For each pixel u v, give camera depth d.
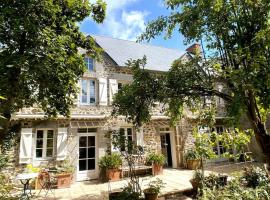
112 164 11.09
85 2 7.79
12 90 6.02
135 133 12.84
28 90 6.34
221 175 8.62
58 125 11.23
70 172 10.23
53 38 6.38
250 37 4.54
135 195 6.95
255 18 4.45
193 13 5.01
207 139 8.11
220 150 15.05
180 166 13.72
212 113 6.89
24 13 5.92
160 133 14.39
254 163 13.34
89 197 8.30
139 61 6.48
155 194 7.21
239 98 4.39
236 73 4.32
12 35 6.01
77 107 11.80
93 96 12.59
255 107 4.88
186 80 5.64
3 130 6.28
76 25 7.71
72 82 7.16
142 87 6.07
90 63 12.70
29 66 5.88
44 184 9.54
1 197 5.88
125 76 13.46
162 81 5.95
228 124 4.79
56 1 7.00
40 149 10.84
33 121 10.70
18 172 9.99
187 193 8.43
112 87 12.78
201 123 7.12
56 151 10.93
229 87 5.05
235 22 4.68
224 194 6.62
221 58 5.34
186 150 13.95
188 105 6.26
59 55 6.36
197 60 5.83
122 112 6.54
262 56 4.14
